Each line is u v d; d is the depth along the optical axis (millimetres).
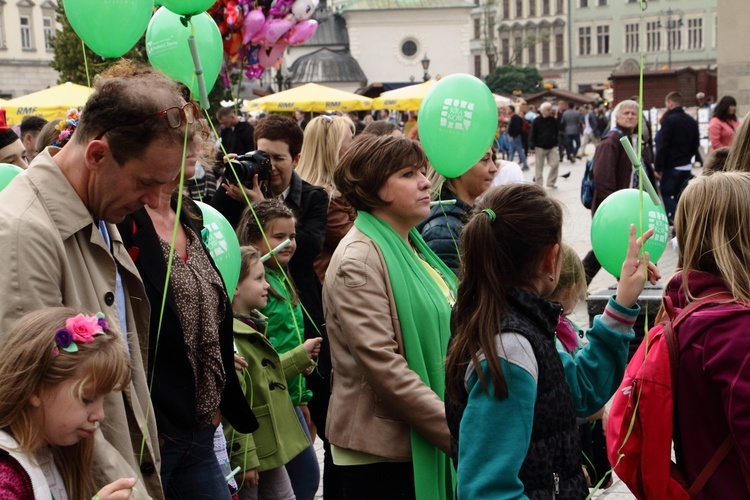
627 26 88438
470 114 4273
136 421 2734
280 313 4629
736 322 2566
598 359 3068
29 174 2596
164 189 3295
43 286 2463
